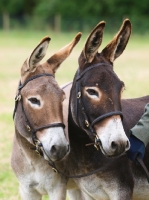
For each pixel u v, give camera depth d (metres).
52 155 8.26
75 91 8.77
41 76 8.80
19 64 37.78
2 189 13.04
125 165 8.95
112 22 67.25
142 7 75.12
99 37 8.52
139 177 9.20
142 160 9.05
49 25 67.69
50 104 8.46
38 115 8.50
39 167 9.39
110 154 7.96
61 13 78.44
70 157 9.45
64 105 10.45
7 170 14.52
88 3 77.38
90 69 8.48
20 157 9.55
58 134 8.30
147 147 9.25
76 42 9.34
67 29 66.88
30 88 8.67
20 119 8.98
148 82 28.98
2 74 32.91
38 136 8.56
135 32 65.56
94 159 8.98
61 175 9.59
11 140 17.53
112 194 9.02
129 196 8.94
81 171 9.27
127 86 27.42
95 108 8.20
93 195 9.30
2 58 41.47
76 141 9.12
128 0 75.75
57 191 9.60
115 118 8.03
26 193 9.77
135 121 9.47
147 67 36.72
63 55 9.24
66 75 31.72
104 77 8.27
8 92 26.44
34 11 81.19
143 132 8.74
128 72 33.97
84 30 66.62
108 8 76.38
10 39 57.84
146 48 51.62
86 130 8.52
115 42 8.62
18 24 68.00
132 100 10.11
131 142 8.75
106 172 8.91
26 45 51.66
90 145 8.96
